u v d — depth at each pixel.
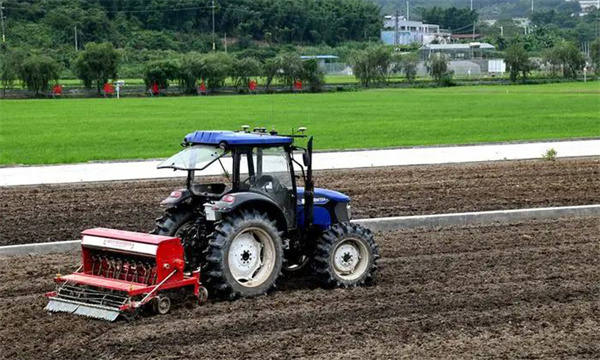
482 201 31.23
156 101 99.25
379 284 19.61
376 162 42.06
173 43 193.38
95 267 18.08
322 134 57.38
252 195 18.02
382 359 14.61
